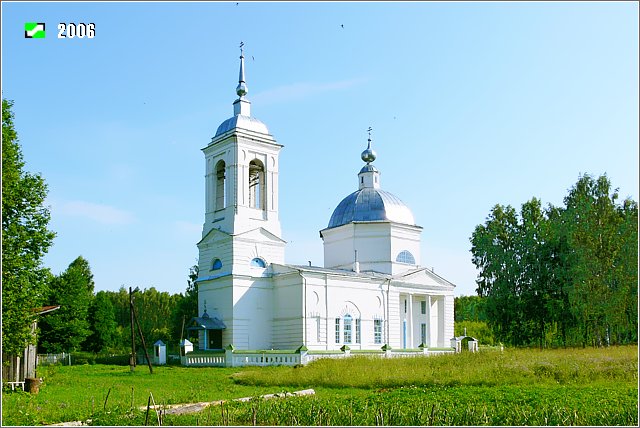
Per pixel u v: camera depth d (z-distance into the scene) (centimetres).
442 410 2053
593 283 6519
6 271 3034
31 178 3269
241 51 6250
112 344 8894
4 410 2208
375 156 7406
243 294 5688
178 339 7581
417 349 5659
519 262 7312
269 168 6094
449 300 7019
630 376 3070
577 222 6781
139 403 2550
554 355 4106
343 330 5925
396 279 6444
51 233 3269
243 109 6122
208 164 6203
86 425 1941
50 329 7325
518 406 2155
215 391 3038
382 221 6831
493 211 8081
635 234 6538
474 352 4456
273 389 3097
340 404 2238
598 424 1844
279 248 6044
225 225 5866
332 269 6606
